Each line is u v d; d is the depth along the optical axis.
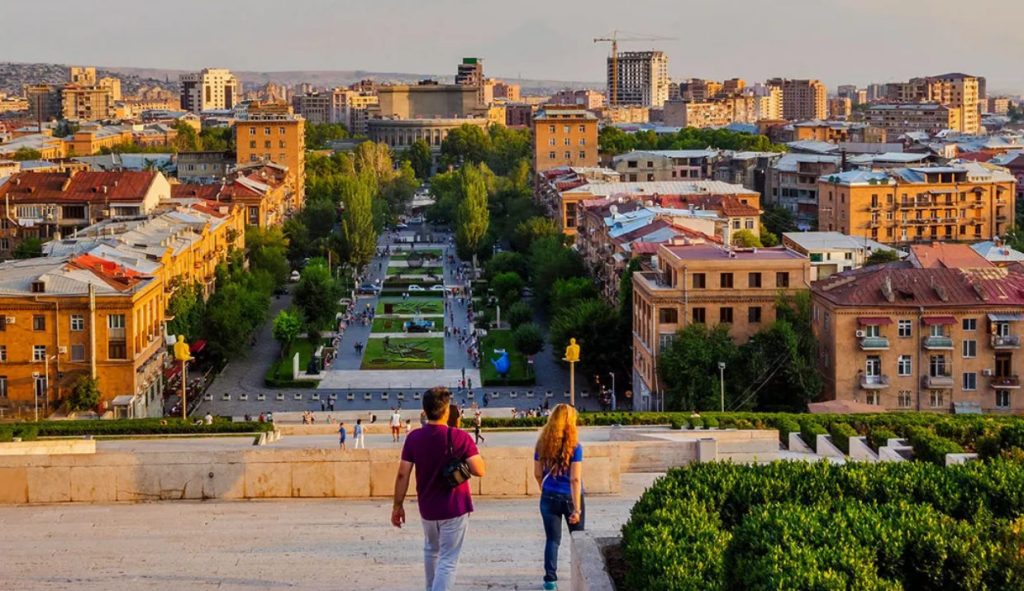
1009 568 43.00
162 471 73.75
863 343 166.50
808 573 40.38
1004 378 167.75
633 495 75.88
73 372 187.12
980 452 88.25
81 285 189.12
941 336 167.62
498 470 75.25
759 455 110.00
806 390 169.38
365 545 60.50
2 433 143.88
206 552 59.19
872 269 183.62
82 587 52.97
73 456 73.31
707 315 178.75
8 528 64.94
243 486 74.19
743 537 45.00
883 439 113.38
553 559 49.53
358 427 124.88
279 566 56.28
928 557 44.38
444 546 43.47
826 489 52.75
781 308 177.88
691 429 142.12
